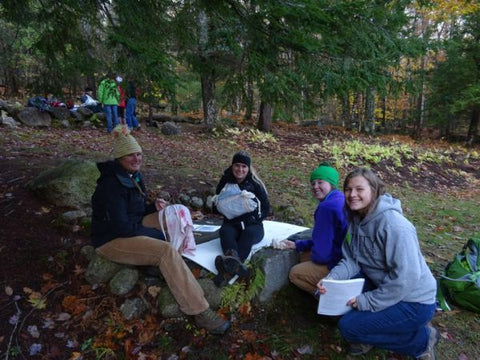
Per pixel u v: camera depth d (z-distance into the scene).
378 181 2.27
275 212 5.09
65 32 4.36
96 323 2.84
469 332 2.92
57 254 3.43
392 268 2.19
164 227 3.20
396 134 19.98
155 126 11.78
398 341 2.40
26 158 5.79
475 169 12.09
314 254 2.83
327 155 10.64
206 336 2.75
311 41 4.31
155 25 4.29
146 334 2.75
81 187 4.18
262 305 2.99
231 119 15.01
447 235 5.45
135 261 2.90
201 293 2.75
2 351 2.56
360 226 2.32
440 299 3.17
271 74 4.38
